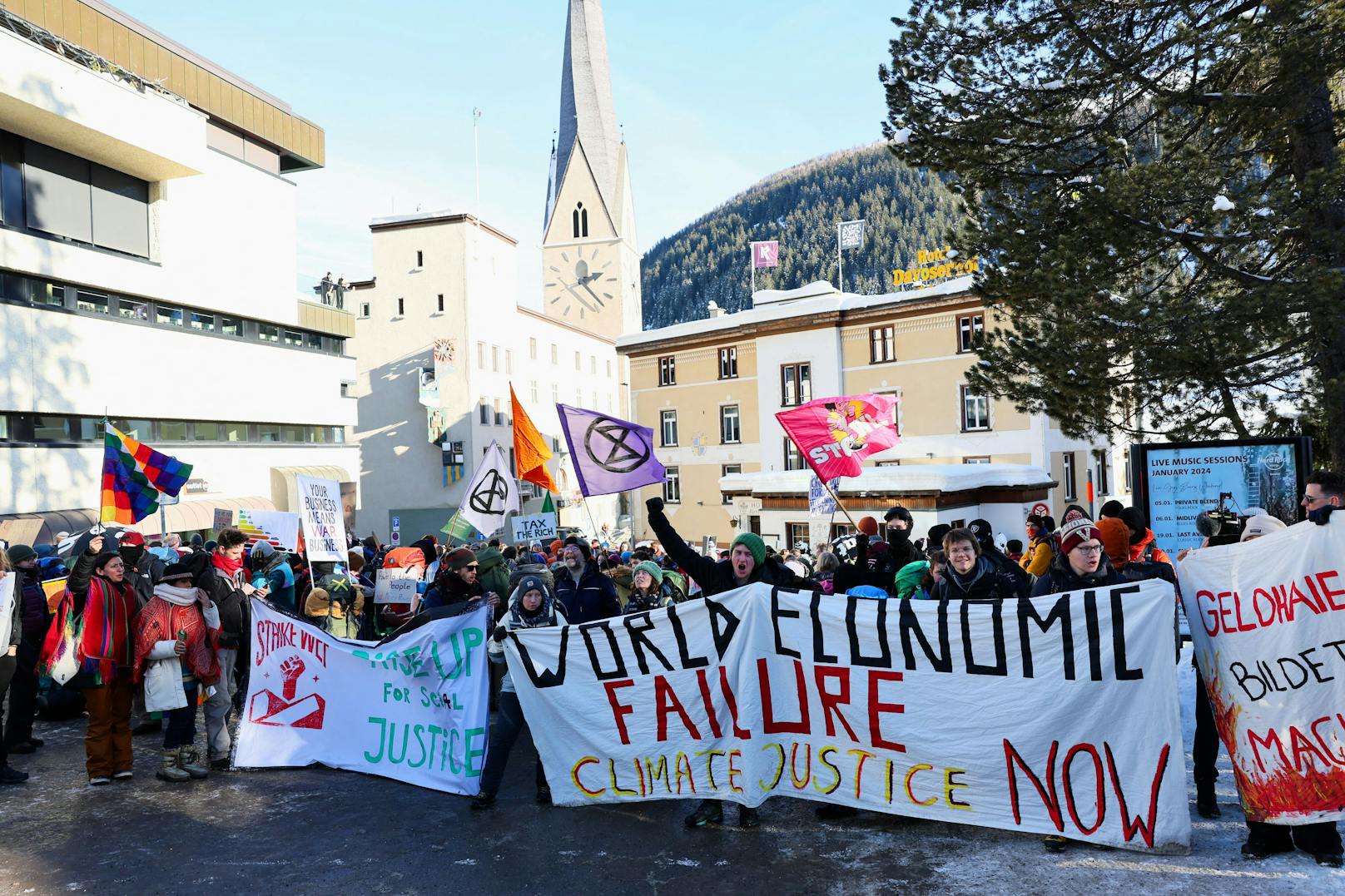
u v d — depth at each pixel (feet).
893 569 26.43
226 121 97.86
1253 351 35.58
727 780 22.04
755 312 141.18
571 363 224.74
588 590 26.61
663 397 155.43
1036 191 39.86
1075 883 17.40
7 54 66.74
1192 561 19.13
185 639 26.27
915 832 20.62
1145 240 36.52
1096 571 19.89
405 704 26.32
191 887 19.31
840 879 18.37
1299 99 33.76
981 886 17.56
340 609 35.09
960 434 120.88
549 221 338.34
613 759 23.20
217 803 24.72
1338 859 17.42
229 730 32.86
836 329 131.75
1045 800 19.45
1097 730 19.08
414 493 170.60
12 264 72.69
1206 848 18.57
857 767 21.16
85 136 75.31
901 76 41.81
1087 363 37.83
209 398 94.38
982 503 105.50
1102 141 38.93
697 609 22.52
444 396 169.58
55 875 20.03
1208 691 19.07
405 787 25.67
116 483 44.52
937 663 20.45
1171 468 38.47
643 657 22.91
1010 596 21.36
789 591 21.81
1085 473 125.29
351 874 19.71
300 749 28.17
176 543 40.88
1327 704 17.74
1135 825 18.60
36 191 75.92
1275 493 36.83
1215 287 39.81
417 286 171.42
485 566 31.71
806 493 111.55
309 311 110.63
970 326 119.96
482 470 46.42
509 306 187.83
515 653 23.90
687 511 152.25
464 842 21.38
